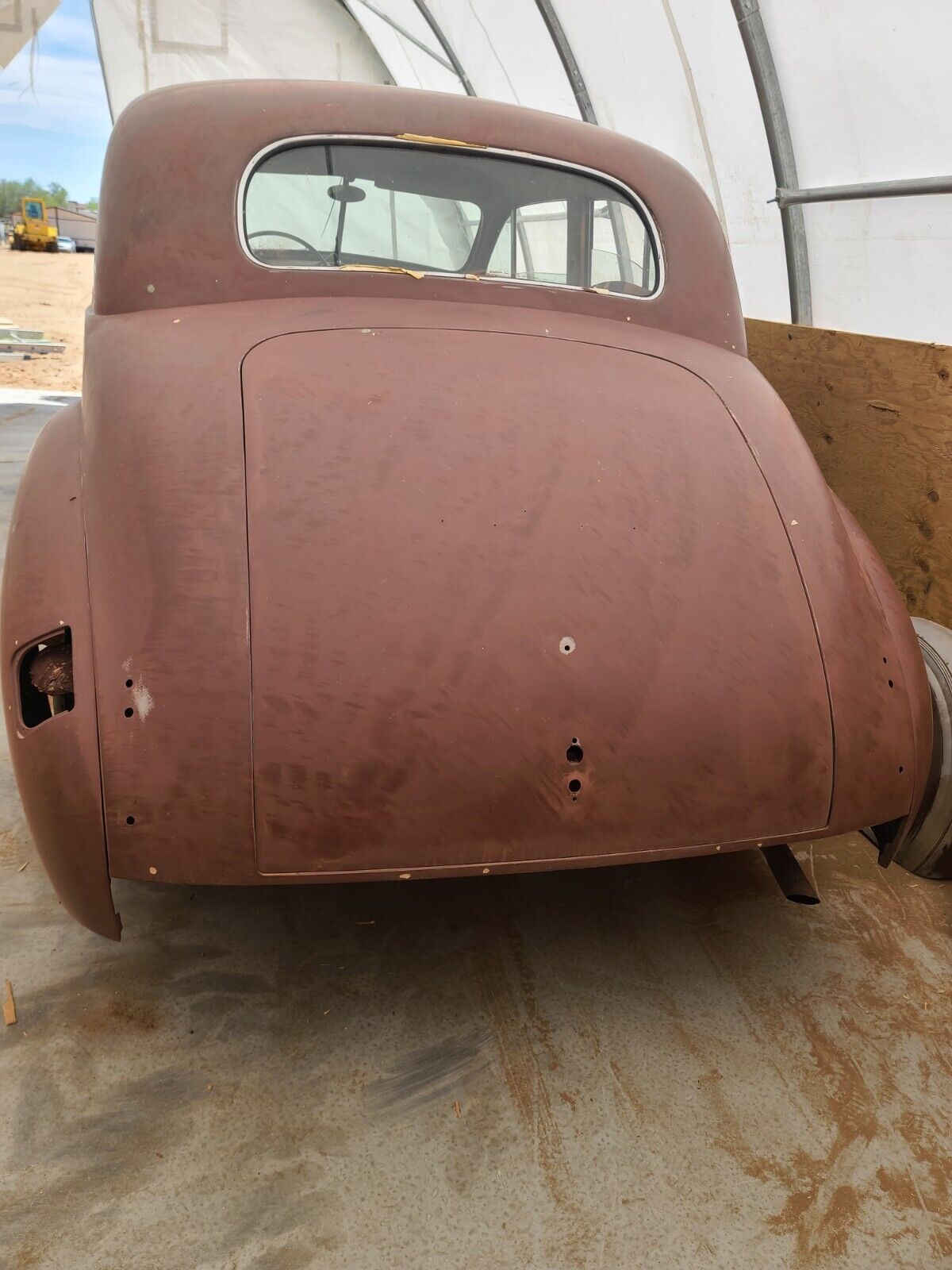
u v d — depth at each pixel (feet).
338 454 5.42
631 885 7.59
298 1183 4.85
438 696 4.86
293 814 4.74
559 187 7.67
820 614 5.73
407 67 31.71
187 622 4.83
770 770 5.31
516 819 4.92
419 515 5.26
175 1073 5.50
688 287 7.85
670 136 19.69
